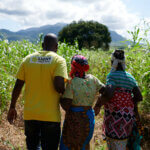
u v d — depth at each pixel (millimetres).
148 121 4254
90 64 7695
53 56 2654
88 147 2768
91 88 2721
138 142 2939
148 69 4762
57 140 2744
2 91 4523
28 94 2674
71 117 2688
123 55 2930
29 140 2787
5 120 4402
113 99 2861
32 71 2652
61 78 2570
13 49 6965
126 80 2879
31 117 2635
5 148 3484
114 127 2842
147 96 4598
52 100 2635
